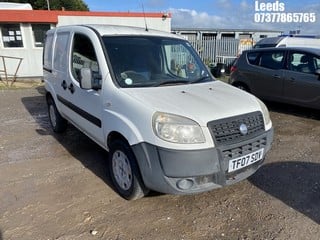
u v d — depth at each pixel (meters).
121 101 3.13
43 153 4.66
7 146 4.96
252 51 7.77
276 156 4.55
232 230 2.83
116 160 3.38
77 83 4.10
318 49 6.77
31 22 13.52
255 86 7.56
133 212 3.09
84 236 2.72
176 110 2.80
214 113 2.83
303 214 3.07
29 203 3.23
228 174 2.89
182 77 3.79
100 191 3.50
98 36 3.69
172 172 2.70
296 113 7.18
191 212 3.11
